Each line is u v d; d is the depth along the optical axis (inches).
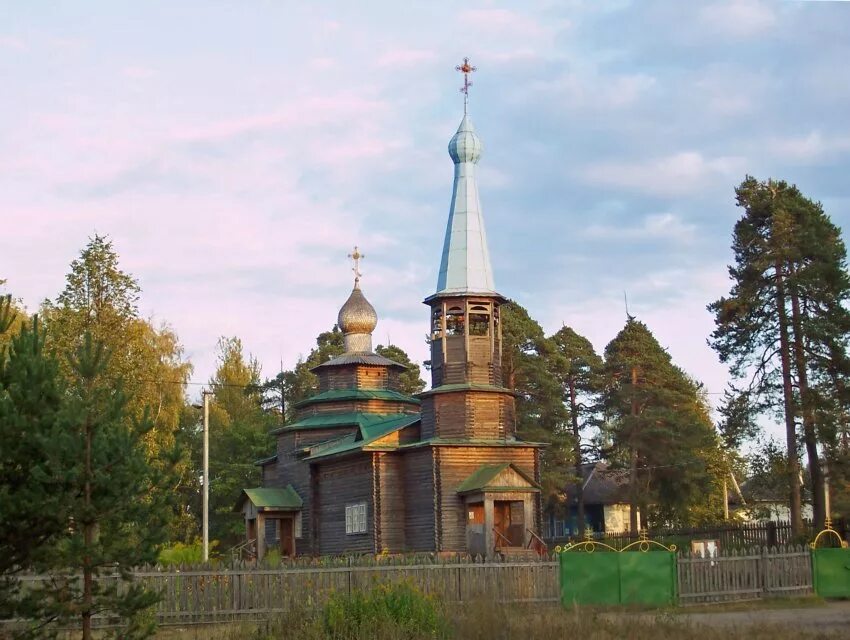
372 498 2214.6
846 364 2305.6
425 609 1108.5
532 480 2101.4
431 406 2190.0
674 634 1109.1
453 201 2319.1
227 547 3528.5
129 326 2425.0
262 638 1122.7
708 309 2516.0
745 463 3521.2
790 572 1642.5
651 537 2477.9
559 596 1533.0
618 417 3294.8
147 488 942.4
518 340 3253.0
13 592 903.7
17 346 926.4
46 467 880.9
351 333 2741.1
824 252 2367.1
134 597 920.9
